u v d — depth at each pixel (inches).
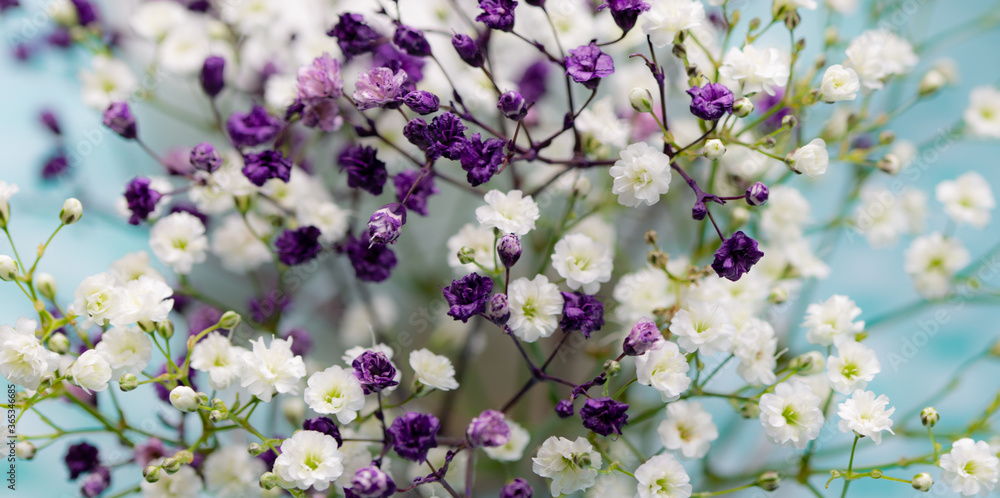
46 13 12.5
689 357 10.7
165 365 11.0
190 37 12.3
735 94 11.1
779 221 11.7
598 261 10.5
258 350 10.3
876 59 10.8
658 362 10.3
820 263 11.7
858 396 10.4
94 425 12.2
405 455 10.0
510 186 12.2
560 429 11.7
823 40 11.8
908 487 12.4
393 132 11.9
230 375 10.5
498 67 12.1
